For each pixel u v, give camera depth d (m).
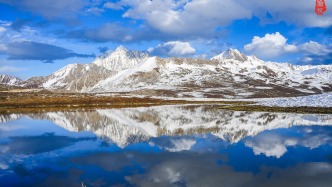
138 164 33.56
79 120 81.44
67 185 27.42
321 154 36.50
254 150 39.41
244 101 170.00
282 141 45.12
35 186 27.39
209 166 32.28
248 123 67.94
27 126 69.62
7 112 110.56
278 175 28.91
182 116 89.44
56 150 42.00
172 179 28.28
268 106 110.25
